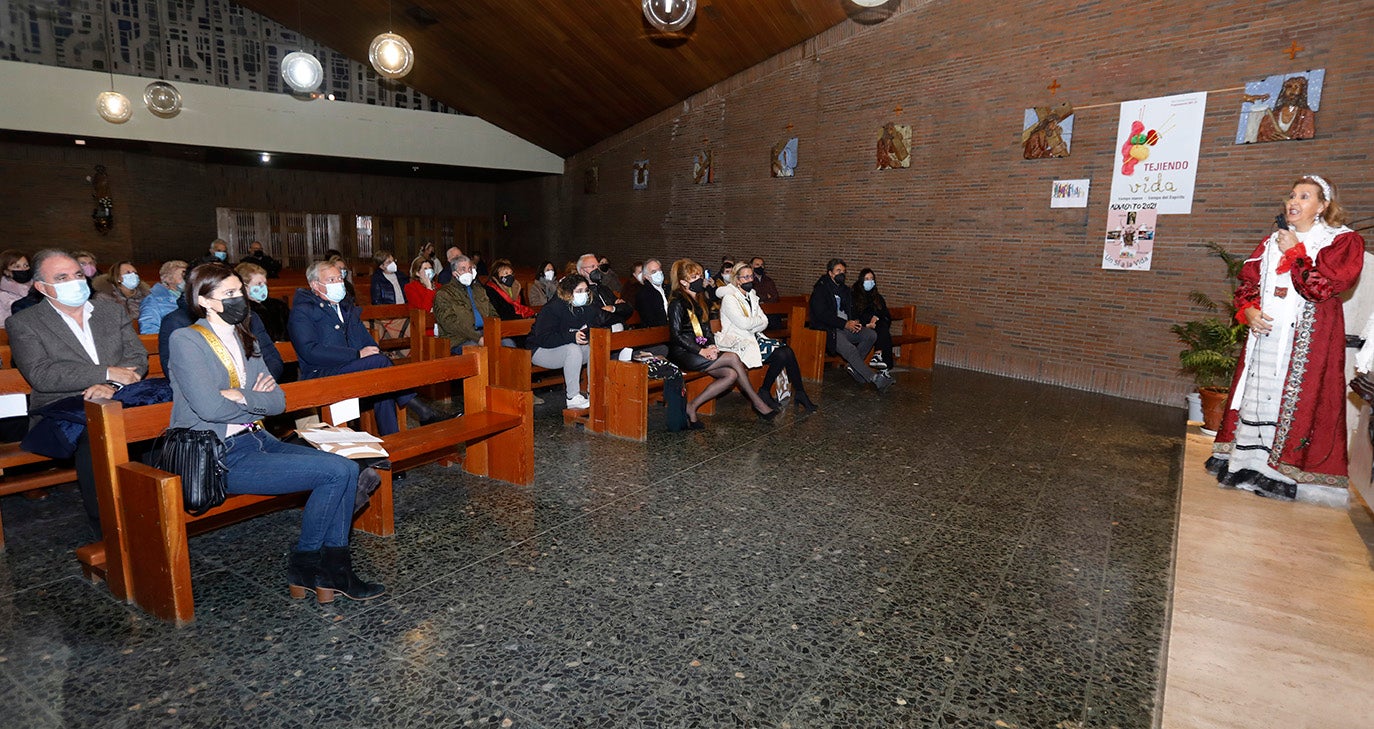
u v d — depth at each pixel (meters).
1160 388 8.01
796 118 11.77
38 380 3.36
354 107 14.82
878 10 10.33
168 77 13.22
